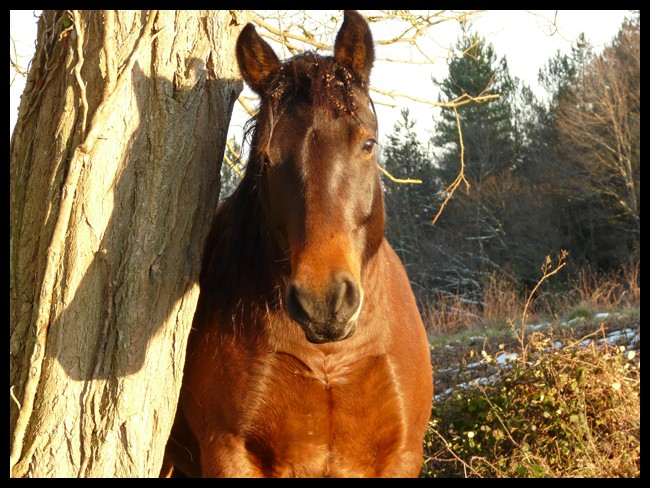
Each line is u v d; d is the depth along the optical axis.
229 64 2.88
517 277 21.56
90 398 2.51
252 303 2.69
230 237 2.93
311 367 2.61
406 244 25.28
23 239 2.57
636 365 5.78
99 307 2.54
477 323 11.43
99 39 2.55
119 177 2.55
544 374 4.50
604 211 21.92
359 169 2.36
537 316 10.62
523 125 27.20
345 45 2.52
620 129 21.23
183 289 2.71
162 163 2.61
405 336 2.82
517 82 27.84
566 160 23.83
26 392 2.45
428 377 2.97
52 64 2.62
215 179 2.84
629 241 21.55
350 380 2.64
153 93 2.62
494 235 23.20
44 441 2.46
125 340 2.54
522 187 24.69
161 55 2.63
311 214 2.26
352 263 2.25
